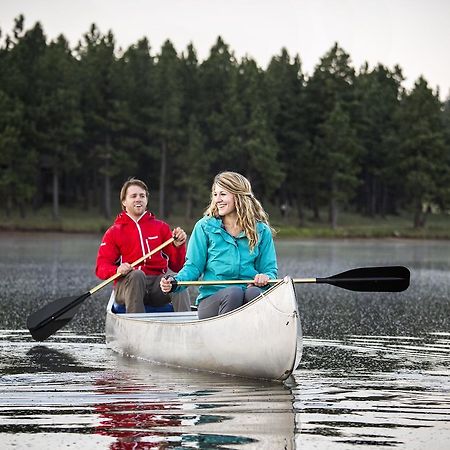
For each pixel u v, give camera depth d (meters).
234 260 7.11
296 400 5.91
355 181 72.00
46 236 50.56
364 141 78.50
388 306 12.80
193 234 7.23
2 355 7.86
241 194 7.09
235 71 71.81
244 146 68.19
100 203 71.44
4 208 69.56
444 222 82.88
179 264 8.98
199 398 5.95
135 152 70.12
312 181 72.31
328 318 11.09
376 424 5.24
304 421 5.30
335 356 7.88
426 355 7.95
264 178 69.38
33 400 5.85
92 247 36.25
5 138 60.06
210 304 7.05
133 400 5.88
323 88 73.88
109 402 5.80
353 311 12.01
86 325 10.16
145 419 5.33
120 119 66.44
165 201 72.69
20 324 10.02
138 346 7.73
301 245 45.34
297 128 73.69
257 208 7.19
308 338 9.15
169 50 74.25
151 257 8.82
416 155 76.25
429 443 4.82
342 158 70.25
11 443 4.78
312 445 4.77
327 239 58.22
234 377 6.80
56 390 6.20
